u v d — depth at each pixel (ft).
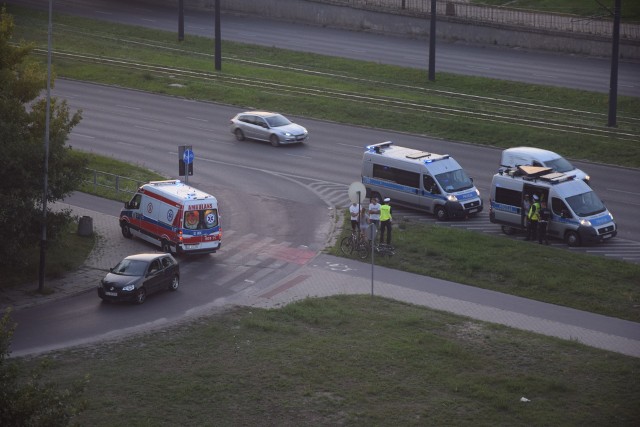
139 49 305.12
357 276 141.49
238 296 133.80
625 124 229.45
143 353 112.37
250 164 204.44
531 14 322.75
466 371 107.14
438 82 270.26
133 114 241.55
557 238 159.74
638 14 329.93
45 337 117.80
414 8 331.36
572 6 347.36
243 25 343.87
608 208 175.52
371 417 95.66
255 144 220.02
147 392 101.04
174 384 103.24
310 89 260.83
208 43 313.12
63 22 339.77
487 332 118.93
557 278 136.87
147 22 343.87
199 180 192.75
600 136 218.18
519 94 258.57
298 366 107.96
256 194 184.44
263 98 252.62
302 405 98.37
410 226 163.73
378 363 108.78
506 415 95.91
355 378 104.99
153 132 227.40
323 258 149.69
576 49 299.38
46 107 142.20
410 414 96.22
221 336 117.80
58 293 133.80
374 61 290.97
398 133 227.81
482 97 256.11
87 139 219.82
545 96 255.09
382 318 123.65
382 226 151.23
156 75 274.36
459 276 140.46
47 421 74.69
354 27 339.36
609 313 125.80
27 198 130.41
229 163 205.05
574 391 101.24
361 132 229.04
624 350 113.50
